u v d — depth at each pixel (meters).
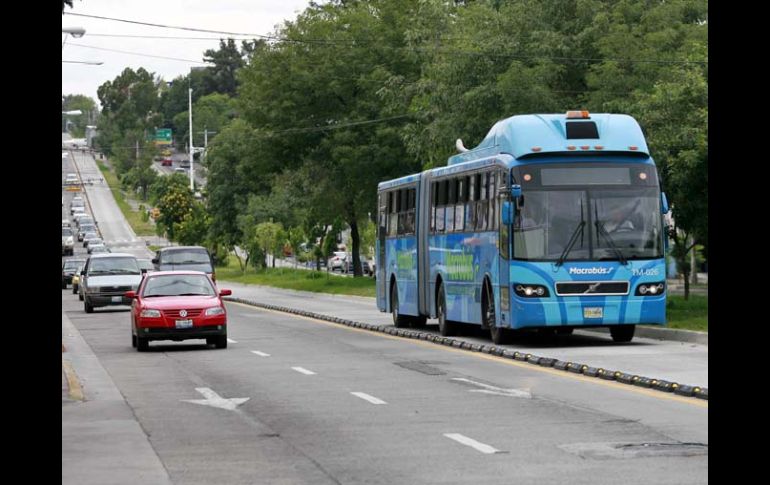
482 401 40.75
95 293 112.00
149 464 29.47
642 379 44.88
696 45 81.00
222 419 37.75
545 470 27.44
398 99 125.62
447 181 72.31
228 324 90.94
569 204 61.22
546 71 91.69
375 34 152.62
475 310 67.00
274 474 27.81
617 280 60.97
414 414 37.81
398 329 80.31
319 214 162.00
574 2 95.88
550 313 60.59
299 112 157.12
